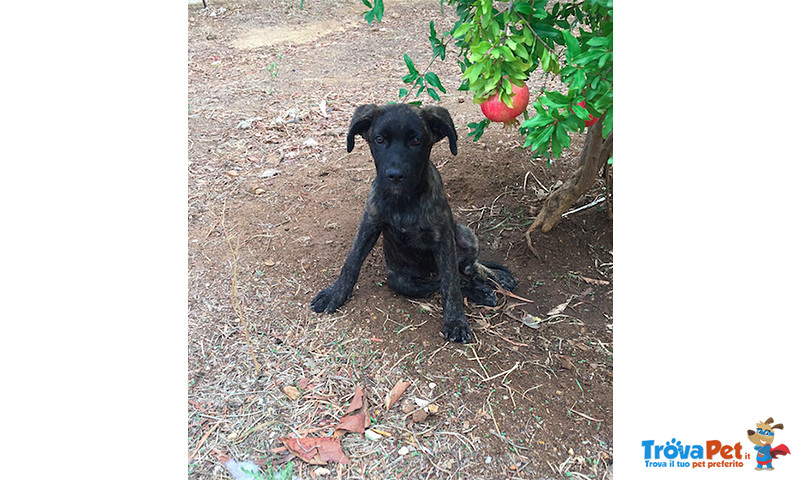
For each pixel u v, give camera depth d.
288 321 1.16
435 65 2.41
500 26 0.91
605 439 0.94
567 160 1.69
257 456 0.91
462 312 1.16
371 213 1.16
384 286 1.27
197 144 1.79
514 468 0.89
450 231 1.18
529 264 1.37
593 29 1.00
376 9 1.04
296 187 1.59
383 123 1.04
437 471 0.88
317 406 0.99
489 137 1.79
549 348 1.12
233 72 2.38
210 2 3.22
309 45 2.70
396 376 1.04
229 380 1.03
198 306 1.19
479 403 0.99
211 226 1.43
